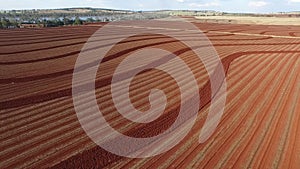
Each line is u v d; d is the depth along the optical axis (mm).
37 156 12391
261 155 12852
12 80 22547
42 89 20688
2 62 28297
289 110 18391
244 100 20031
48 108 17484
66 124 15477
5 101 18203
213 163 12141
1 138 13766
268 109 18484
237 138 14438
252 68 29422
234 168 11789
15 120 15719
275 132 15188
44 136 14109
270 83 24375
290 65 31266
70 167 11664
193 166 11898
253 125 16031
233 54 36281
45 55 31781
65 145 13367
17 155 12398
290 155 12898
